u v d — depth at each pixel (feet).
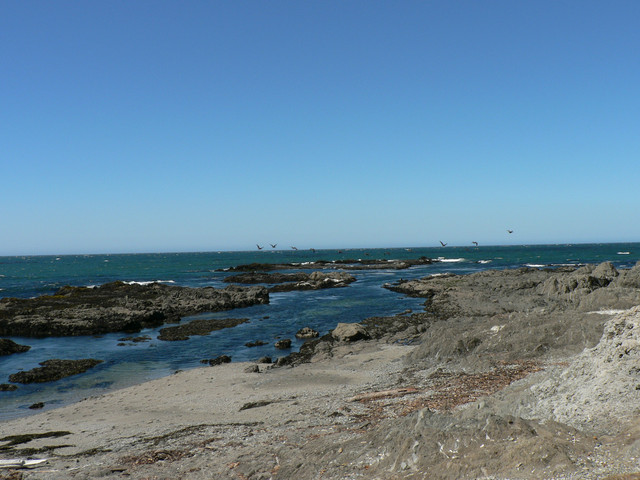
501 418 29.81
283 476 32.48
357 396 56.13
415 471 27.63
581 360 38.68
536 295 143.13
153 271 370.73
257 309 158.30
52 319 126.00
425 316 130.62
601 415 30.12
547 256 477.77
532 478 23.36
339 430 42.04
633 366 33.63
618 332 38.34
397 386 60.44
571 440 26.23
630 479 20.29
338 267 364.38
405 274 296.51
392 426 35.06
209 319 138.00
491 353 68.85
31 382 79.51
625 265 311.06
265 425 48.11
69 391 74.64
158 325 134.82
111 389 75.41
